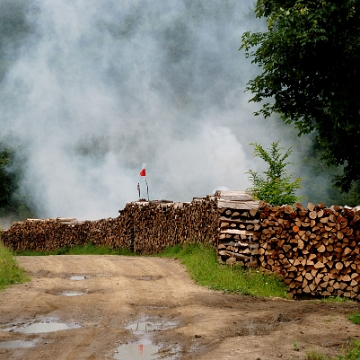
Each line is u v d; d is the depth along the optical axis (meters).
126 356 7.32
